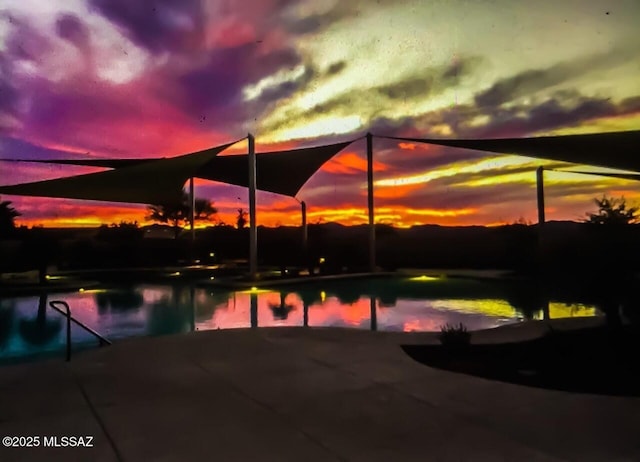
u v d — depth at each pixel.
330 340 7.11
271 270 24.31
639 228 11.77
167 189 15.81
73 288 17.67
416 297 15.81
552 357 5.85
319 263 23.77
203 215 37.19
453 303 14.50
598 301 7.80
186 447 3.36
